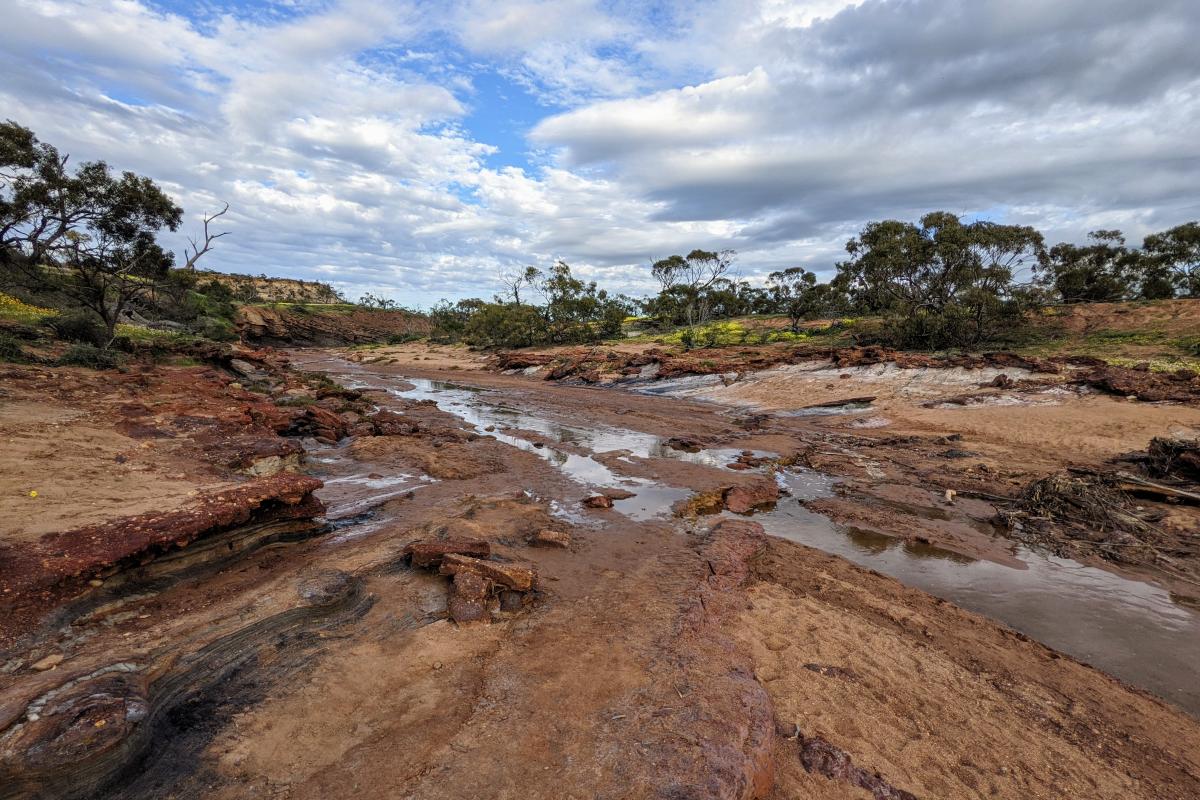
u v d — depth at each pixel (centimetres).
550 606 640
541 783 367
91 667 410
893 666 562
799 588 744
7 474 704
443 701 452
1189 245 4491
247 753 379
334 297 14800
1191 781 427
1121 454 1433
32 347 1680
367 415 1944
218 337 4138
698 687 486
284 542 742
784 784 399
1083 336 3316
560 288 7400
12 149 1745
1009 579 809
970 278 3716
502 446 1595
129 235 2034
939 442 1750
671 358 3794
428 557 685
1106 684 552
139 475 798
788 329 5312
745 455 1606
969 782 413
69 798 324
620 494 1164
